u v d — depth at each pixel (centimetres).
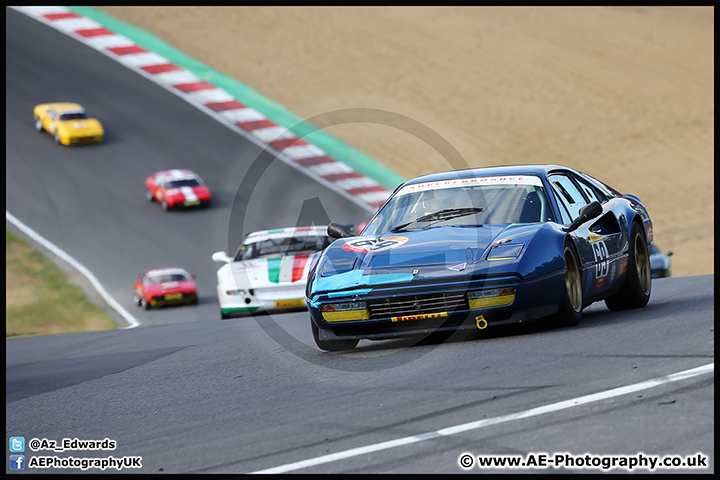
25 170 10681
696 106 12075
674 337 1859
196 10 15175
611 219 2506
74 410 1886
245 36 14350
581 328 2131
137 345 3403
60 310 7162
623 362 1633
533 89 12719
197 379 2114
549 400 1408
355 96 12525
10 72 13000
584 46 14162
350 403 1579
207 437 1452
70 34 14200
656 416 1259
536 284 2005
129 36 14262
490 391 1520
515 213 2256
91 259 8594
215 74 13200
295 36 14400
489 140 11281
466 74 13150
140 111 12150
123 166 10875
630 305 2612
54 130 11362
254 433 1434
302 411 1562
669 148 10875
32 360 3359
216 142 11388
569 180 2492
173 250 8925
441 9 15512
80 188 10325
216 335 3375
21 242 8888
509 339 2067
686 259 7925
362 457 1217
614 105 12188
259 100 12450
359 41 14238
